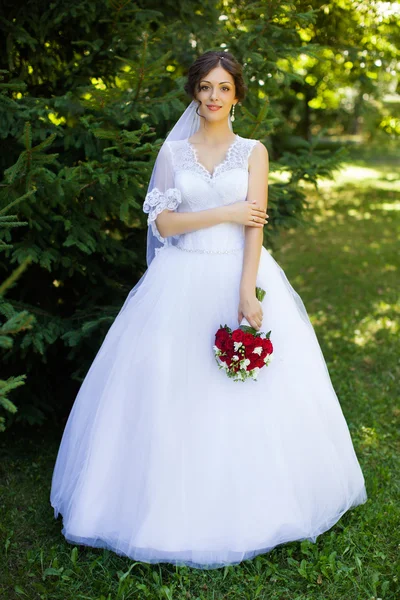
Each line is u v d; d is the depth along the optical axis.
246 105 4.14
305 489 2.91
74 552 2.90
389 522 3.20
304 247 9.87
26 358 3.92
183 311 2.89
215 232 2.96
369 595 2.70
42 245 3.54
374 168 19.77
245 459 2.77
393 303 7.15
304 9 4.58
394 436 4.21
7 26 3.68
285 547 3.00
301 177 4.52
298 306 3.32
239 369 2.72
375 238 10.48
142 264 4.17
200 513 2.73
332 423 3.12
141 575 2.83
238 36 4.01
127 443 2.83
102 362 3.10
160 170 3.02
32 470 3.78
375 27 5.14
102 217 3.62
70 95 3.59
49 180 3.11
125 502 2.79
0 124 3.50
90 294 4.02
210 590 2.74
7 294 3.98
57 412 4.39
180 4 4.16
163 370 2.81
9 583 2.79
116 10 3.71
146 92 3.87
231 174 2.93
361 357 5.59
